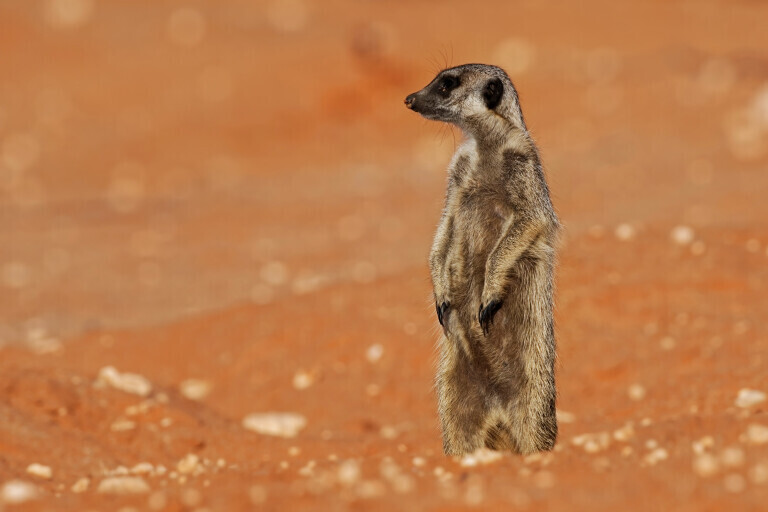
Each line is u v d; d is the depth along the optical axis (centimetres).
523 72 6844
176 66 7200
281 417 2141
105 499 1241
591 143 5475
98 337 2666
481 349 1484
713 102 5897
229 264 3844
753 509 1052
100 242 4294
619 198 4294
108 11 8194
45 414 1973
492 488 1139
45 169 5647
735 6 8812
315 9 8738
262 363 2425
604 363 2194
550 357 1462
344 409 2202
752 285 2480
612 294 2473
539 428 1448
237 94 6688
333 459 1562
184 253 4062
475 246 1523
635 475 1162
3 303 3359
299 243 4150
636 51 7412
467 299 1518
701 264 2620
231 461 1841
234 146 6056
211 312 2812
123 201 5097
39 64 7181
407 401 2214
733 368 2058
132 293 3456
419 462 1369
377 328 2497
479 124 1547
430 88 1593
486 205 1518
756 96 5656
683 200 4056
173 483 1359
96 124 6334
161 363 2492
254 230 4444
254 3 8819
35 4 8062
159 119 6394
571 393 2130
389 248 3934
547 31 7894
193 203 5038
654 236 2853
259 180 5491
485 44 7525
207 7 8569
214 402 2306
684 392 1998
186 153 5947
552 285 1477
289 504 1135
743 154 4900
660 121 5700
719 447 1258
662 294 2461
